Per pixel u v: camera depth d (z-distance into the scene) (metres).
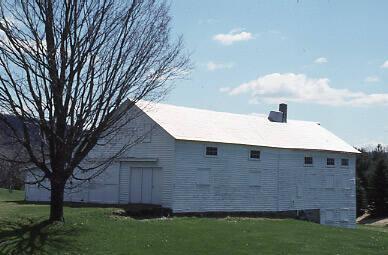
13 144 26.80
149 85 27.16
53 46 24.50
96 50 25.22
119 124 33.88
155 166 37.91
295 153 46.06
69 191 41.31
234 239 27.11
